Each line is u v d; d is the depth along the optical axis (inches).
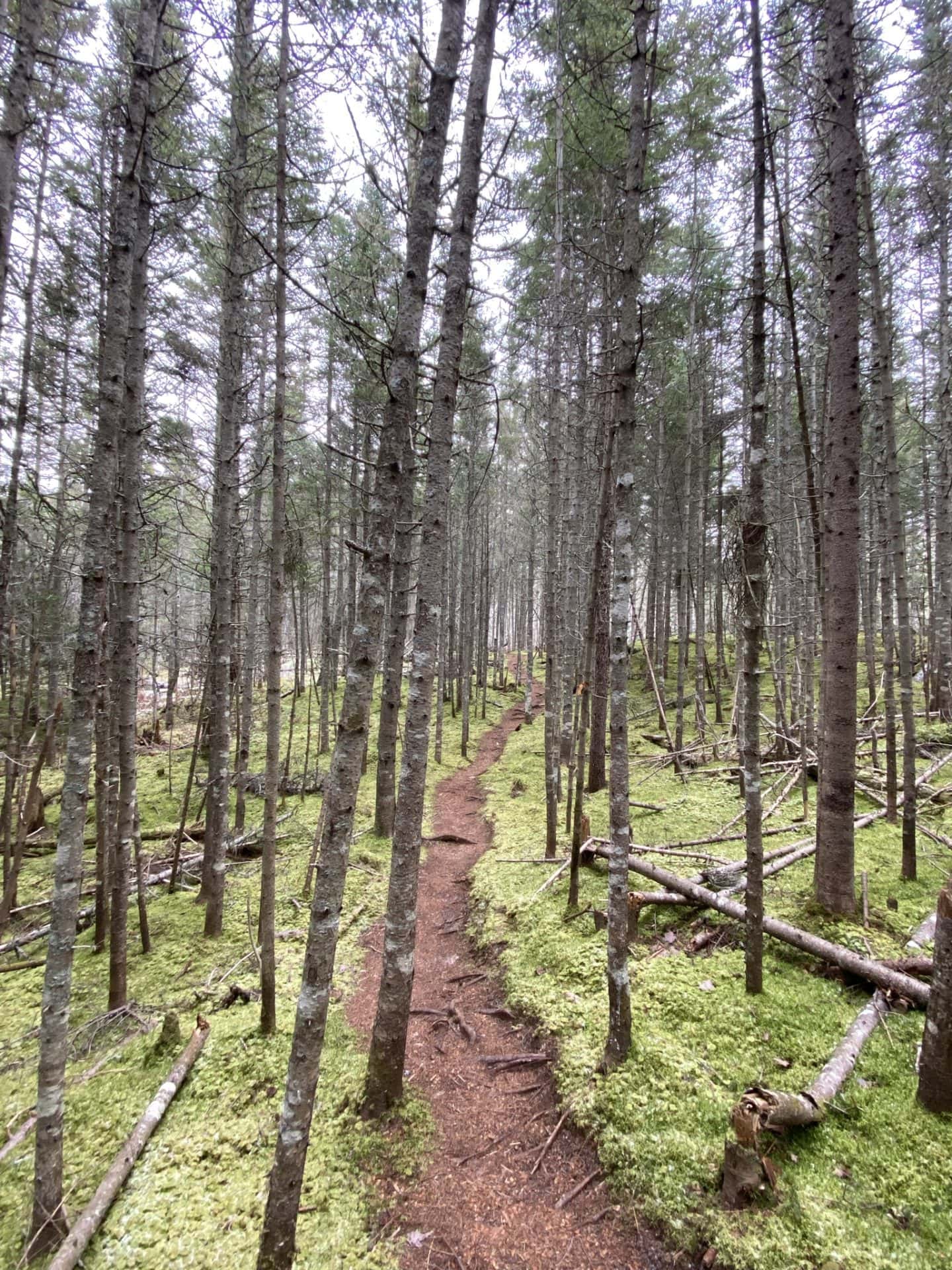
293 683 940.0
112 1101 159.0
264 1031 186.7
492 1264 120.0
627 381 152.4
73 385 343.6
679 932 218.2
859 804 337.1
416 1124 156.3
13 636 298.5
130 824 201.6
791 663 519.8
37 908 285.3
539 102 245.3
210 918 253.8
